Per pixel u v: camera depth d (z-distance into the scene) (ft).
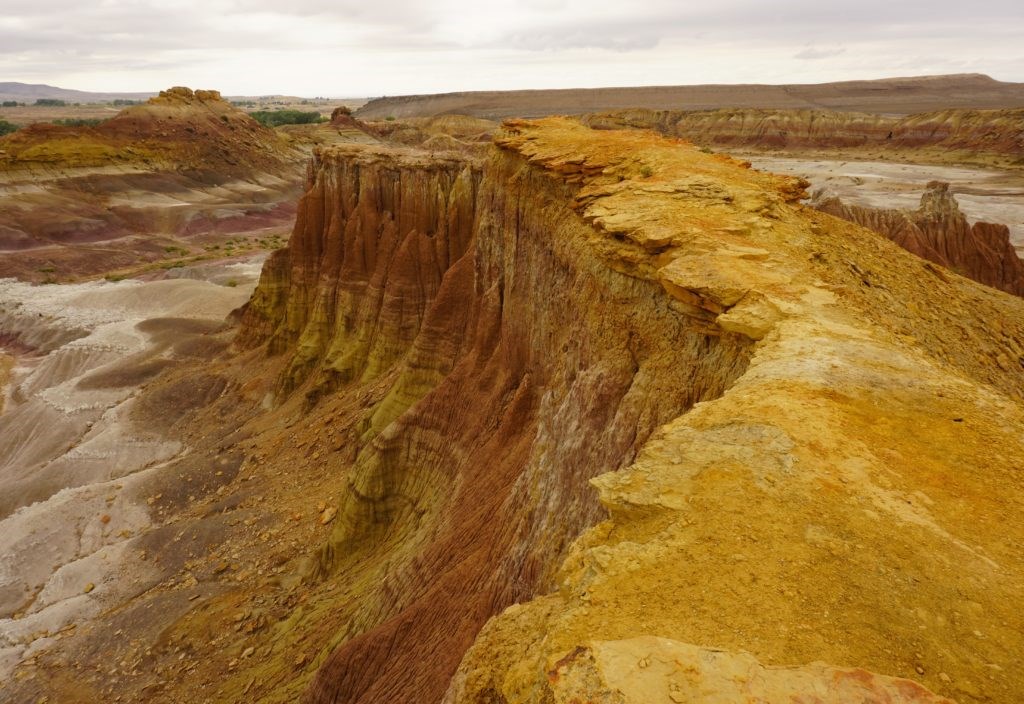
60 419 206.90
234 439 171.83
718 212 62.75
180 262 398.62
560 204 86.79
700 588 23.63
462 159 171.94
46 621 111.65
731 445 31.96
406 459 111.34
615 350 57.77
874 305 55.62
